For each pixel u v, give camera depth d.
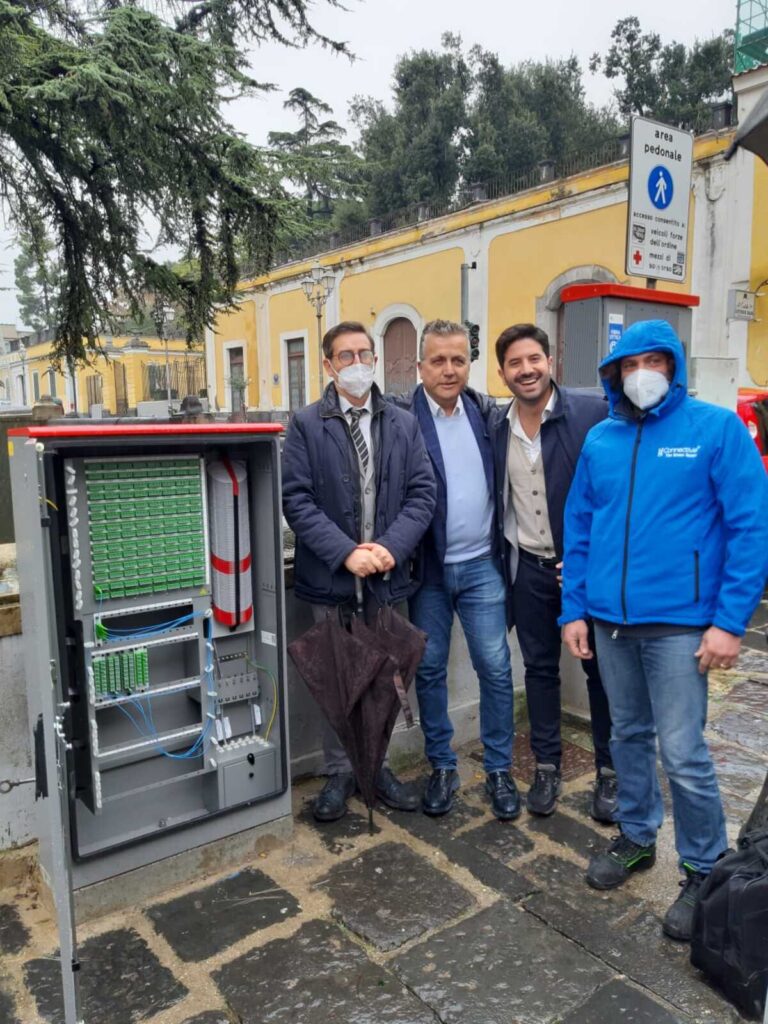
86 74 8.27
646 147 4.33
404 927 2.22
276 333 26.48
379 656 2.40
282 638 2.56
